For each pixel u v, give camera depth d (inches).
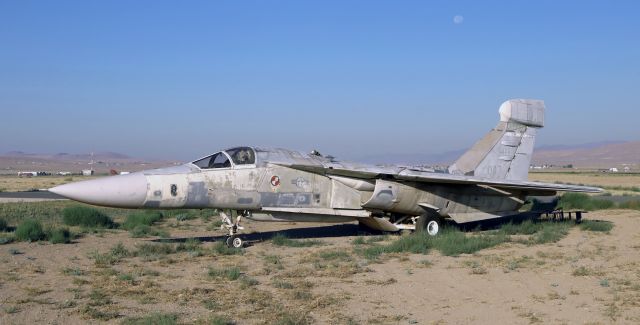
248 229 828.6
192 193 611.2
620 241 647.1
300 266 490.0
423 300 364.5
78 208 847.7
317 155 738.8
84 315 318.7
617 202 1293.1
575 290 389.4
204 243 649.0
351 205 717.9
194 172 622.5
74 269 458.3
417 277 439.2
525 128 884.6
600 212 1086.4
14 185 2898.6
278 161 669.9
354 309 340.2
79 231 740.7
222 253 558.3
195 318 315.9
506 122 866.8
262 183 655.1
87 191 567.8
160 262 501.0
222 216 639.1
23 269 456.4
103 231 759.1
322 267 478.9
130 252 557.0
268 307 341.1
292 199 676.1
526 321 316.2
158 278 429.4
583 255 540.1
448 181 729.6
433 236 661.3
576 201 1234.0
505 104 863.1
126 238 687.1
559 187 762.8
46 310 328.5
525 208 1181.7
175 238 697.0
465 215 791.7
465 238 640.4
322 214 701.9
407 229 763.4
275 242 636.1
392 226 746.2
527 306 348.5
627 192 1996.8
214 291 383.9
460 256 544.4
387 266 489.1
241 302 353.1
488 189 801.6
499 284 411.8
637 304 347.9
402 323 312.7
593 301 358.6
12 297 359.9
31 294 368.5
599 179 3757.4
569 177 4247.0
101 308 335.0
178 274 447.5
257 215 667.4
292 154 702.5
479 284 412.5
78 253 550.6
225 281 419.2
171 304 346.6
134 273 446.6
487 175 848.3
